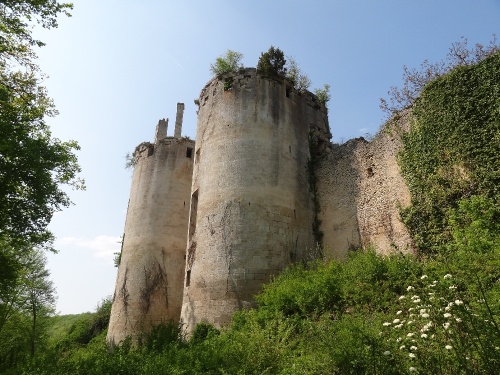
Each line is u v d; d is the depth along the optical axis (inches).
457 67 533.0
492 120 476.4
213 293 595.2
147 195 1019.3
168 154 1060.5
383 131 644.7
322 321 370.0
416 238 520.7
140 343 563.2
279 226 648.4
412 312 263.0
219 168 687.7
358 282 418.0
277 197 668.7
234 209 642.2
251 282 589.9
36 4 483.8
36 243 660.7
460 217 465.1
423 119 557.6
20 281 879.1
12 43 511.5
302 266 583.8
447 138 517.7
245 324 444.5
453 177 497.4
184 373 319.0
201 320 585.9
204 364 322.7
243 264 601.0
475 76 508.4
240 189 655.8
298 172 727.1
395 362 219.5
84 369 378.3
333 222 685.9
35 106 620.4
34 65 560.7
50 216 665.6
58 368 394.6
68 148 685.3
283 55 800.9
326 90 920.9
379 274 421.7
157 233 962.7
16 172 609.9
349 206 666.8
